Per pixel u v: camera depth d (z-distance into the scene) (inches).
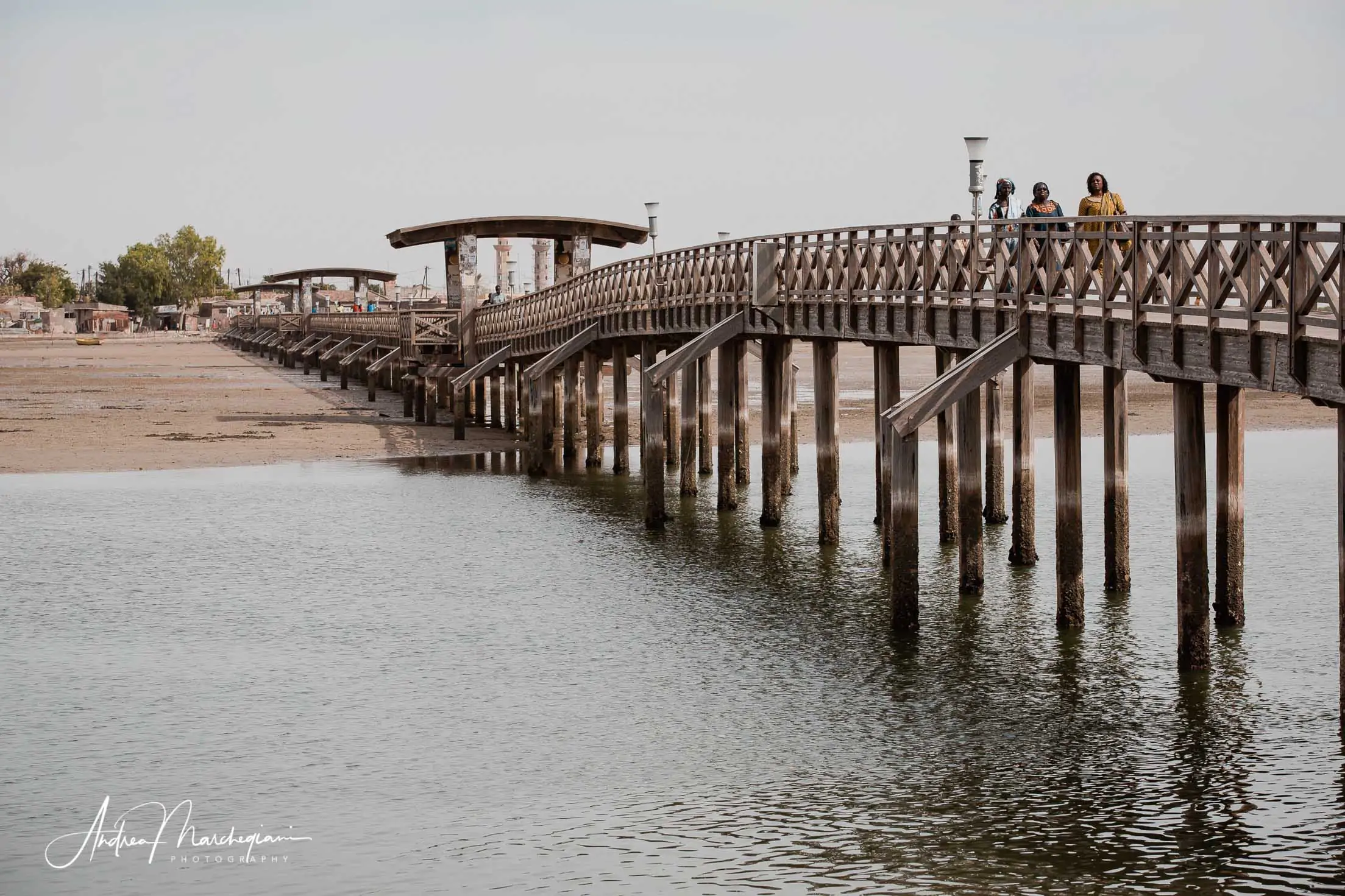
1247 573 1026.7
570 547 1200.2
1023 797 611.5
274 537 1263.5
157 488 1573.6
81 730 725.3
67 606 998.4
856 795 617.6
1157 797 607.8
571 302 1785.2
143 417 2372.0
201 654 868.0
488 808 612.1
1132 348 746.8
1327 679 764.6
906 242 989.8
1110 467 968.3
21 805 623.8
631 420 2258.9
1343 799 601.0
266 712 749.9
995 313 887.1
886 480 1092.5
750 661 831.1
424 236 2180.1
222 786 644.1
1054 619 908.6
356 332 3378.4
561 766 661.3
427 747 690.8
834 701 750.5
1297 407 2297.0
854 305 1059.9
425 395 2277.3
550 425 1836.9
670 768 655.1
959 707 735.7
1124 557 975.6
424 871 549.6
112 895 534.9
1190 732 687.7
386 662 844.6
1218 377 680.4
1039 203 911.0
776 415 1264.8
